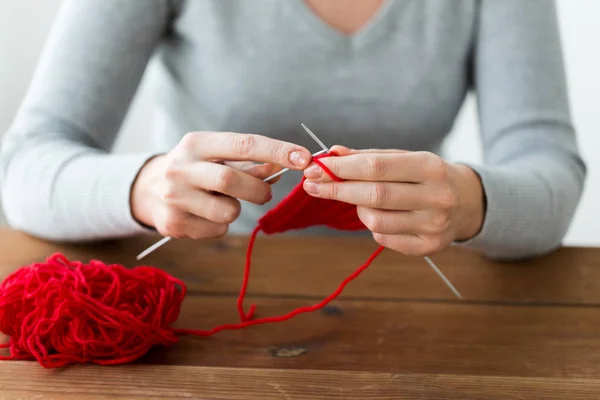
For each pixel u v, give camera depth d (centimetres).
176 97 103
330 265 82
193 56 98
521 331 69
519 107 95
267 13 94
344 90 97
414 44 97
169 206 68
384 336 67
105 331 61
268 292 75
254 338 66
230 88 96
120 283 65
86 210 76
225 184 63
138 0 91
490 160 96
